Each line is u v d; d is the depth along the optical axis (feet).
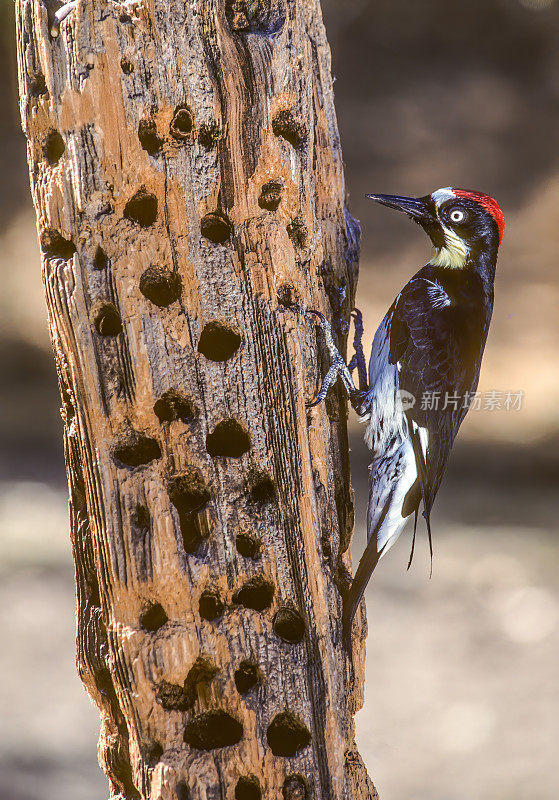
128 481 14.46
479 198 14.89
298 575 14.51
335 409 14.62
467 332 14.87
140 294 14.46
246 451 14.49
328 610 14.56
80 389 14.46
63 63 14.42
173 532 14.47
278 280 14.51
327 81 14.58
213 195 14.47
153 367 14.46
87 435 14.47
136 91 14.42
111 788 14.57
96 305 14.44
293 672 14.51
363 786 14.60
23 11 14.43
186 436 14.48
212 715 14.49
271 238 14.49
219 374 14.48
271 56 14.48
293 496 14.51
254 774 14.48
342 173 14.62
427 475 14.83
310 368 14.56
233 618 14.49
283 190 14.51
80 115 14.42
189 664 14.47
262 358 14.49
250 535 14.49
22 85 14.44
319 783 14.51
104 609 14.48
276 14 14.49
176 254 14.47
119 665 14.47
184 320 14.47
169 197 14.46
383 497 14.83
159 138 14.44
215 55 14.44
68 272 14.44
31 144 14.46
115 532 14.46
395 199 14.90
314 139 14.57
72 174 14.43
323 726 14.51
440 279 14.89
